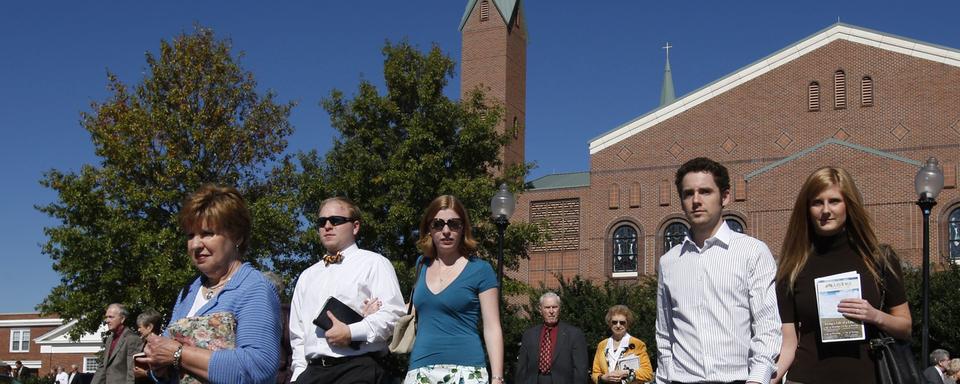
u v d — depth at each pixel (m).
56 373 48.66
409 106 29.53
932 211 34.56
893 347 5.04
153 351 4.25
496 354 6.49
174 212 25.67
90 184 24.97
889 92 36.22
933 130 35.25
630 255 39.31
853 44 37.06
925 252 14.40
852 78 36.88
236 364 4.26
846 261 5.21
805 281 5.29
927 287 14.20
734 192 37.59
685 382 5.43
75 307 24.50
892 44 36.44
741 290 5.35
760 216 36.84
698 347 5.39
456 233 6.64
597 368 11.45
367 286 6.75
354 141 28.44
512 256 29.16
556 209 42.75
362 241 28.00
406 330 6.65
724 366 5.31
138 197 24.66
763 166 37.56
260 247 25.80
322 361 6.55
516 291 28.41
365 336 6.43
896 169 35.03
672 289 5.59
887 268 5.16
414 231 27.77
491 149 29.55
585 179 45.88
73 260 24.48
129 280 25.22
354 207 7.11
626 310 11.42
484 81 45.00
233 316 4.45
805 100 37.41
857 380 5.05
